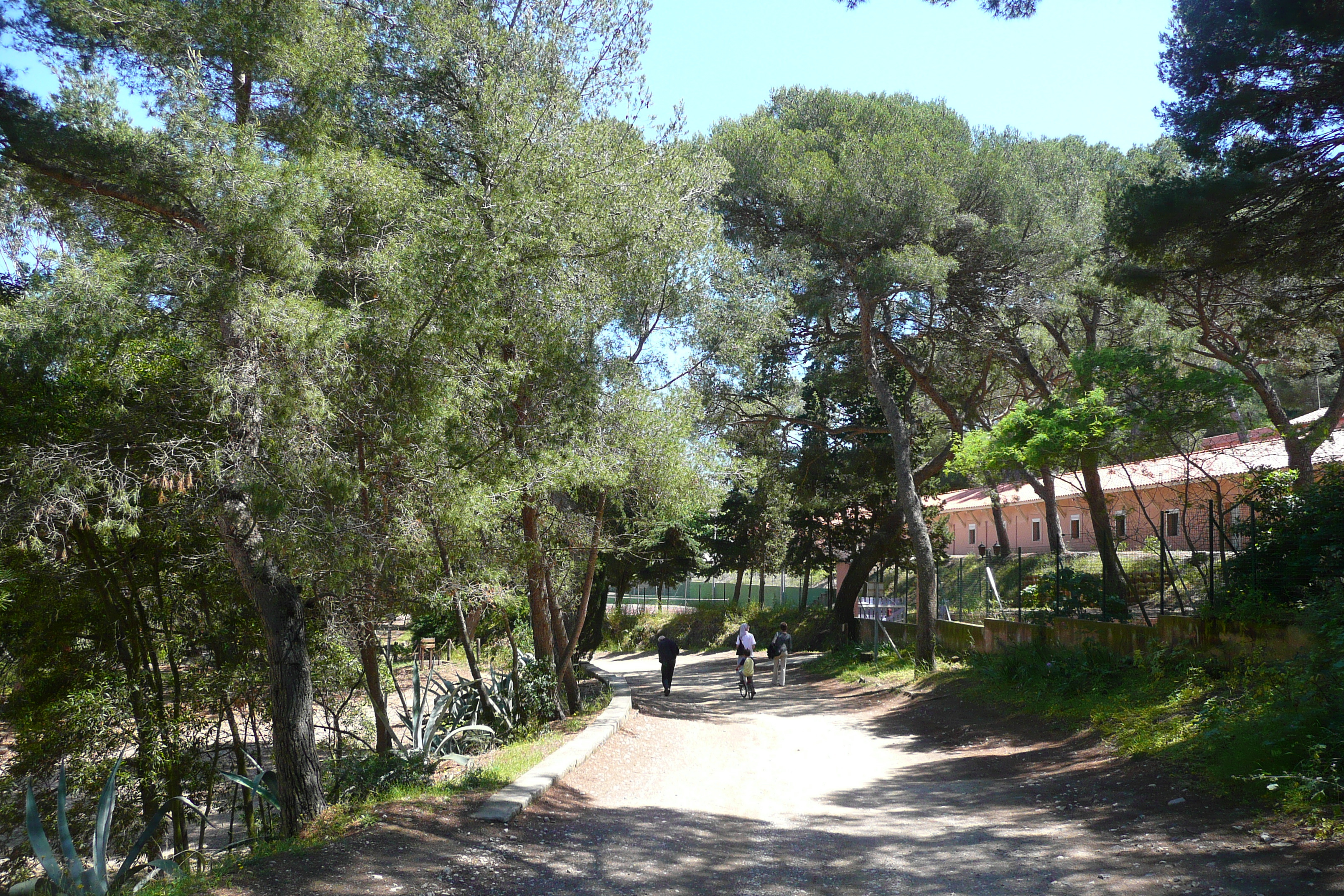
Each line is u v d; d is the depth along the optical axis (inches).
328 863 241.8
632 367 528.7
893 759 510.6
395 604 428.8
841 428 1154.0
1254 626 449.7
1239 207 425.4
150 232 360.8
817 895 243.3
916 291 914.1
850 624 1301.7
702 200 573.3
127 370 357.1
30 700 482.3
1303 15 369.1
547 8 494.9
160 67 363.3
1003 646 772.6
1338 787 254.7
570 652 572.7
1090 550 1502.2
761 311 606.9
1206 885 217.2
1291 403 1702.8
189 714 484.7
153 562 467.8
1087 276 815.7
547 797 351.6
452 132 463.5
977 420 1223.5
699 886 252.2
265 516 316.2
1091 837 279.0
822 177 834.8
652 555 1135.0
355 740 581.0
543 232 412.8
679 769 457.7
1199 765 328.5
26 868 442.6
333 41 381.4
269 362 321.7
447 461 376.2
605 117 504.1
